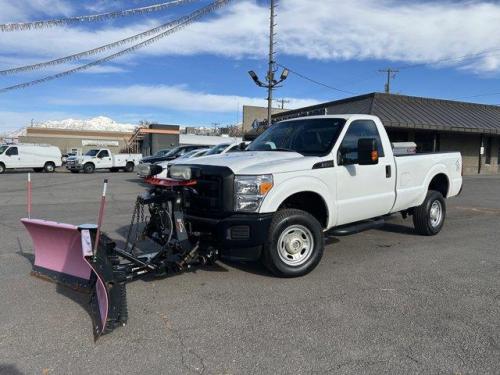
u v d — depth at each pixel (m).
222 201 5.41
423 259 6.65
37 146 35.19
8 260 6.62
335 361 3.61
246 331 4.17
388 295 5.11
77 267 5.32
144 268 5.06
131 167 36.47
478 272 6.02
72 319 4.47
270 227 5.45
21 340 4.01
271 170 5.51
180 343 3.94
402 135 26.58
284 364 3.57
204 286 5.41
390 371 3.46
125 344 3.92
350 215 6.43
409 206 7.68
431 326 4.27
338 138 6.29
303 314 4.56
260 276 5.79
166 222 5.45
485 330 4.19
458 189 8.91
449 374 3.42
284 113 35.34
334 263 6.41
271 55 24.73
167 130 59.06
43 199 14.81
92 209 12.20
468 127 26.52
